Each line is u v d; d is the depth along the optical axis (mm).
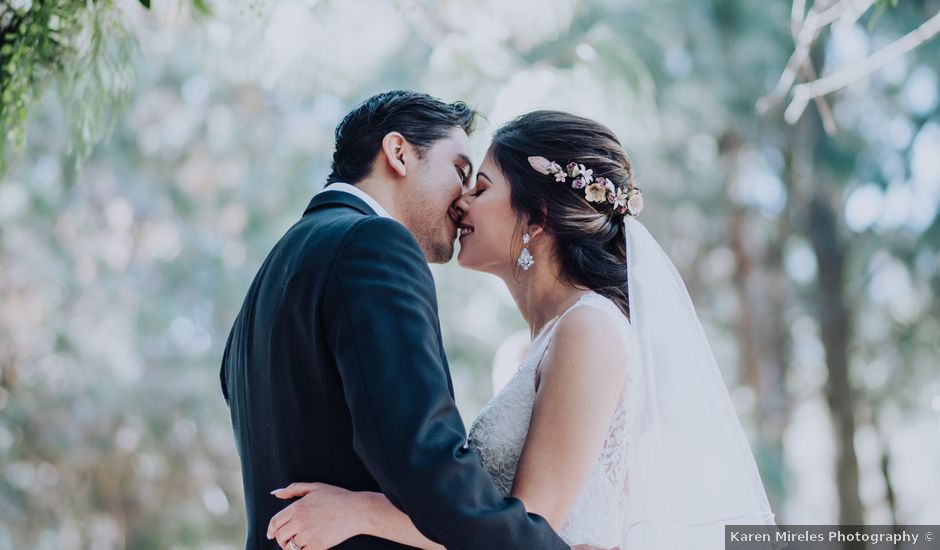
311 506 2033
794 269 11367
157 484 8867
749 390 10812
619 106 3994
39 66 2775
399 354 1981
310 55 3576
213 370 9086
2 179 2770
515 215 2619
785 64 8625
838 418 10422
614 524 2420
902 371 10891
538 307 2631
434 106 2469
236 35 3322
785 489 9297
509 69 4008
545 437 2318
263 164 9297
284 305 2113
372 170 2396
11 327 8766
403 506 1941
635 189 2654
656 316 2490
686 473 2414
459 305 8945
